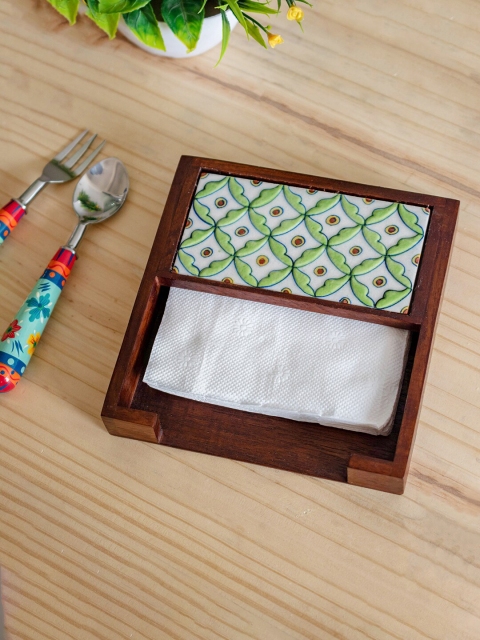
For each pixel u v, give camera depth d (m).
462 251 0.54
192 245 0.50
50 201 0.58
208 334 0.50
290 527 0.49
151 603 0.48
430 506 0.48
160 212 0.57
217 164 0.52
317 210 0.50
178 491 0.50
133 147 0.59
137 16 0.55
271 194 0.51
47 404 0.52
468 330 0.52
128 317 0.55
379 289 0.48
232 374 0.49
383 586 0.47
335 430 0.49
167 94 0.61
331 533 0.48
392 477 0.44
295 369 0.48
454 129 0.58
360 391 0.47
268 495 0.49
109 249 0.56
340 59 0.61
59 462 0.51
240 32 0.62
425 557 0.47
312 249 0.49
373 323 0.49
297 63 0.61
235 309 0.50
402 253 0.48
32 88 0.62
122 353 0.48
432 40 0.61
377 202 0.50
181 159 0.52
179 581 0.48
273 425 0.49
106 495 0.50
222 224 0.51
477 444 0.49
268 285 0.49
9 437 0.52
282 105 0.60
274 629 0.47
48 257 0.57
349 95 0.60
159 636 0.47
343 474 0.48
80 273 0.56
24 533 0.50
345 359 0.48
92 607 0.48
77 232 0.56
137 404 0.50
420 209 0.50
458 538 0.47
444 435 0.50
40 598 0.48
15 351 0.51
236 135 0.59
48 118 0.61
